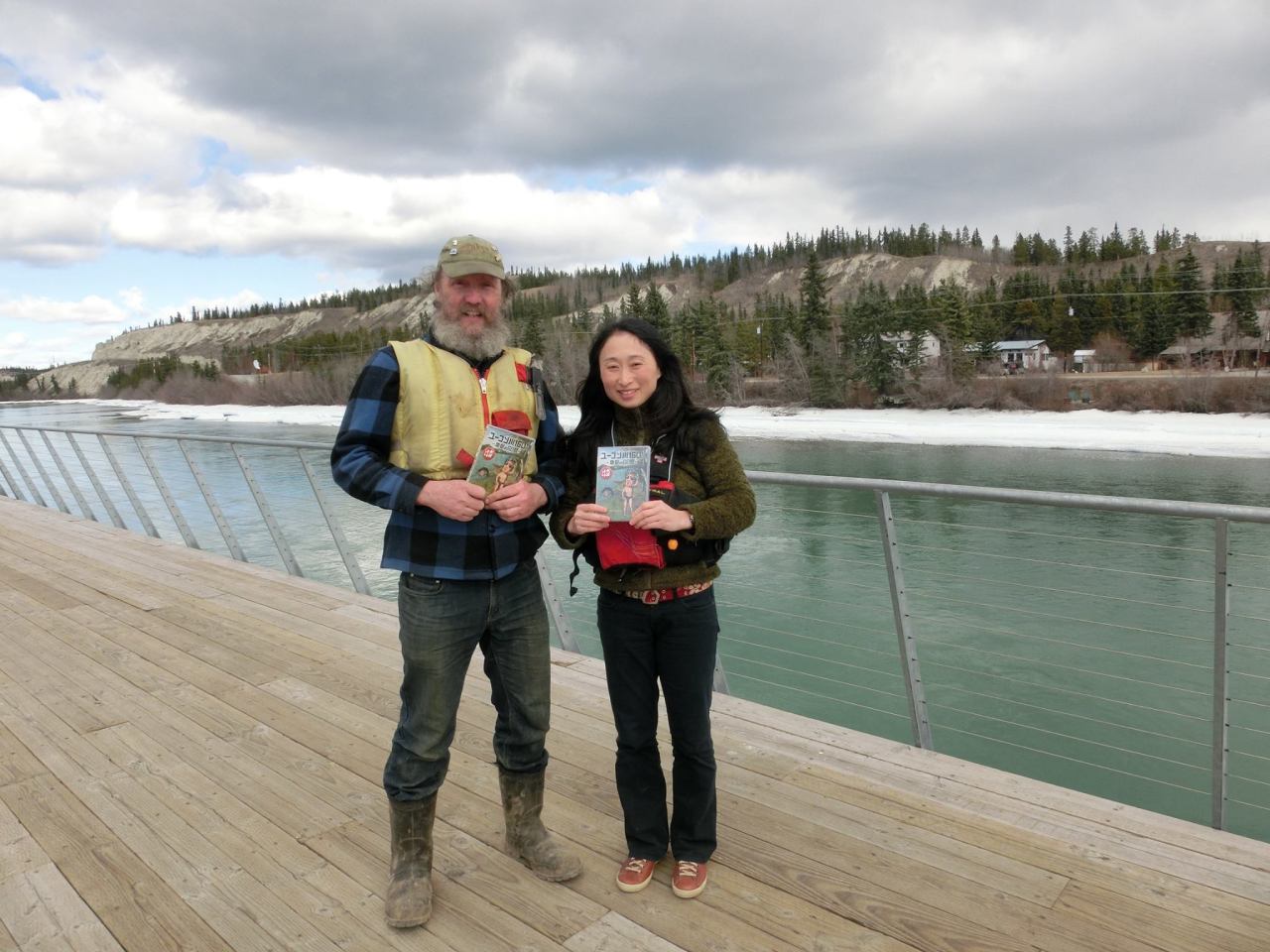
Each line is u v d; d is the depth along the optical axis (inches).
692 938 72.9
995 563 449.4
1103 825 86.7
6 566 227.5
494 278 73.8
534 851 83.7
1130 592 400.5
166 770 108.1
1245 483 845.2
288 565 211.6
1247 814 251.8
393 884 77.2
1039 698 314.0
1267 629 353.1
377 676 140.3
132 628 169.5
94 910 79.3
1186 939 69.9
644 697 78.1
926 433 1362.0
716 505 72.2
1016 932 71.7
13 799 101.1
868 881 79.7
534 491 73.8
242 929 76.0
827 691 321.4
